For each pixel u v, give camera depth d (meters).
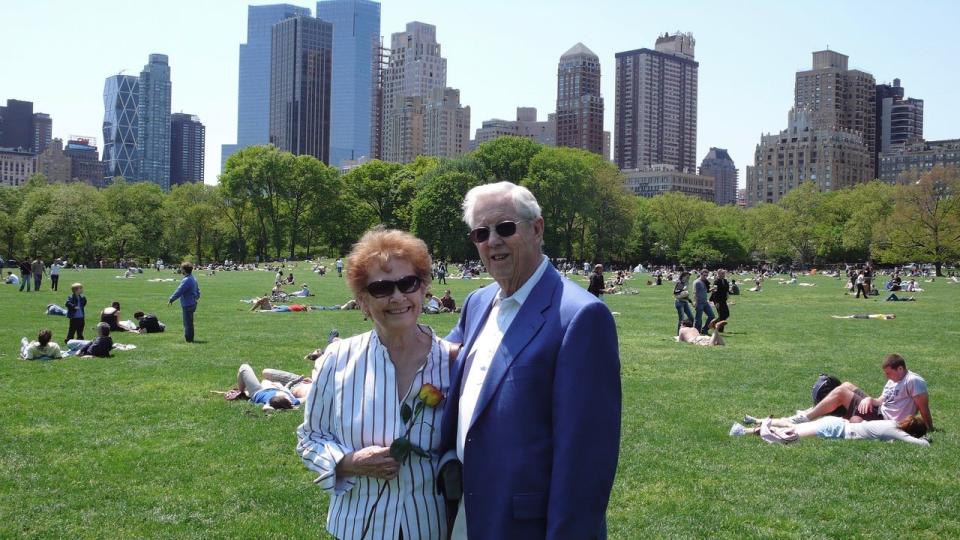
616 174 117.88
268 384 13.78
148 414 12.48
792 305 41.19
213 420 12.06
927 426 11.47
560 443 3.90
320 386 4.54
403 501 4.30
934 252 90.25
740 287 63.72
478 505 4.05
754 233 135.00
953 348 22.11
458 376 4.43
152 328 24.66
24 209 113.00
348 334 24.80
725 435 11.35
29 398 13.67
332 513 4.47
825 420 11.51
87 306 35.94
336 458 4.29
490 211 4.32
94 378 15.77
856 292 53.00
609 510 8.20
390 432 4.35
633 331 26.75
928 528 7.70
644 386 15.52
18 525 7.65
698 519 7.92
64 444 10.60
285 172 119.44
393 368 4.46
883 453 10.34
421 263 4.55
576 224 114.75
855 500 8.49
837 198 138.12
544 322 4.14
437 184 98.75
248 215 127.88
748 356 20.19
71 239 110.12
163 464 9.72
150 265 121.31
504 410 4.05
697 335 23.34
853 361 19.28
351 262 4.52
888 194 115.12
